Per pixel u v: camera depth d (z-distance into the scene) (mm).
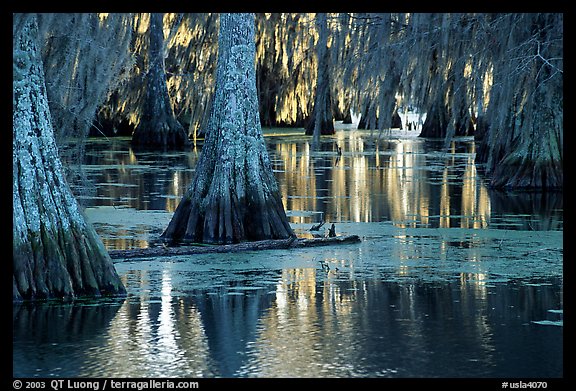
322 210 46000
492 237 37625
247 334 22906
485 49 51406
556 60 51500
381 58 55094
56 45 33062
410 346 21984
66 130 35406
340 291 27703
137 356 21141
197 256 33562
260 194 36781
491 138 54594
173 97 101750
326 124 113125
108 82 35562
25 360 20844
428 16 52625
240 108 37094
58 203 26812
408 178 61906
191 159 77750
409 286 28406
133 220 42469
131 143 95562
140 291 27688
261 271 30750
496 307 25688
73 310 25281
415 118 151125
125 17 36250
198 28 94938
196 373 19984
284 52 100312
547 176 54594
